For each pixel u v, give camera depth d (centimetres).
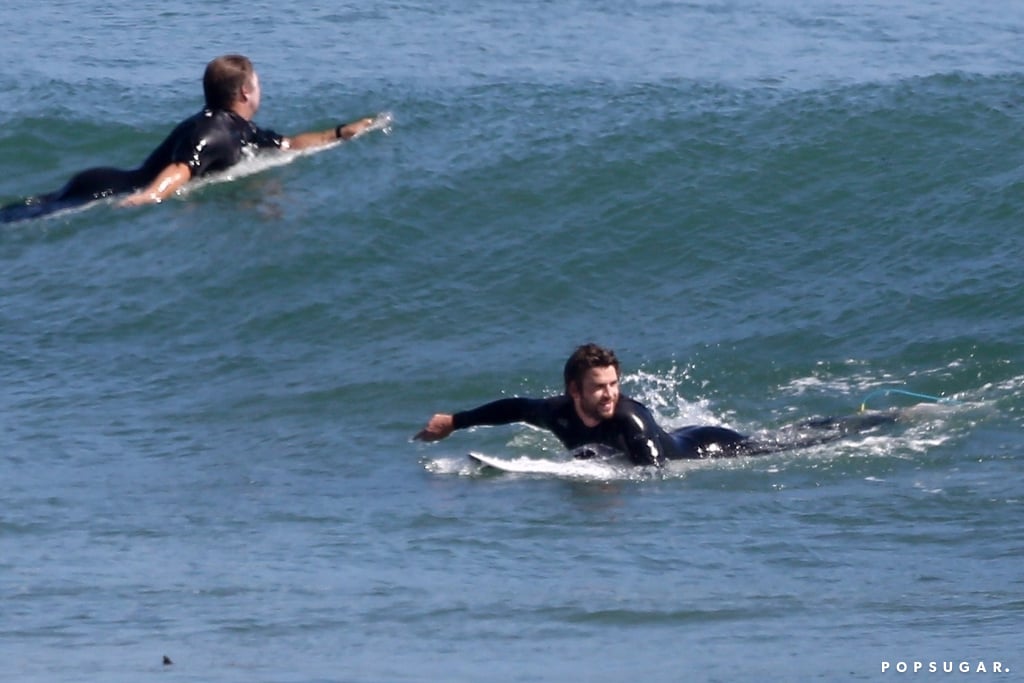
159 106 7069
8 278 5719
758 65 7144
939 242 5553
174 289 5569
